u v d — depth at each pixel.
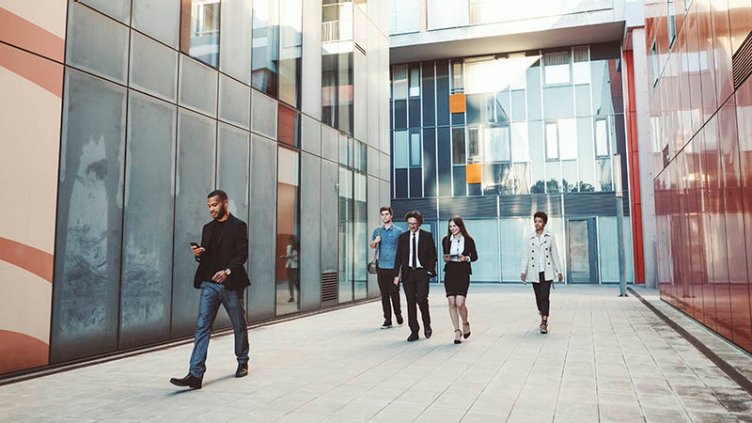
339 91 14.15
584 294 17.67
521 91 24.56
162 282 7.71
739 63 6.52
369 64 16.30
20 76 5.70
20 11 5.73
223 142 9.27
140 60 7.44
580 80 23.84
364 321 10.56
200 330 5.18
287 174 11.42
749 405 4.37
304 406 4.42
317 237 12.61
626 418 4.02
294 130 11.77
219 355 6.87
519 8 23.08
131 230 7.17
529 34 22.95
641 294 16.38
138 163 7.33
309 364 6.19
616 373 5.62
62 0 6.23
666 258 13.07
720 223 7.69
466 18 23.80
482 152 24.75
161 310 7.68
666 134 12.52
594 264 22.75
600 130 23.36
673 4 10.95
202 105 8.75
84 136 6.47
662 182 13.45
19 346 5.61
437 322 10.16
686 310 10.35
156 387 5.14
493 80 25.00
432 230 25.11
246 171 9.92
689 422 3.92
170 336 7.84
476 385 5.11
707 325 8.48
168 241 7.86
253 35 10.34
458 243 7.78
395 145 25.97
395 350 7.09
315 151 12.68
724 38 7.15
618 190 17.22
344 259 14.01
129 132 7.19
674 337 8.16
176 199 8.05
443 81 25.67
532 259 8.73
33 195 5.79
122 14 7.14
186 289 8.20
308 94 12.49
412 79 26.11
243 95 9.92
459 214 24.78
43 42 5.98
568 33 22.86
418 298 8.09
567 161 23.58
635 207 22.34
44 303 5.90
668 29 11.66
